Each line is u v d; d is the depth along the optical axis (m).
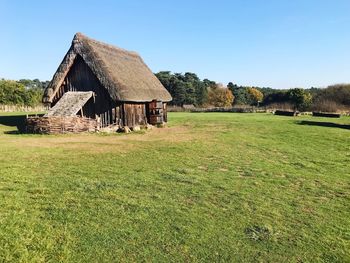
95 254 7.08
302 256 7.53
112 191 10.97
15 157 15.68
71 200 9.96
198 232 8.32
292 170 15.30
